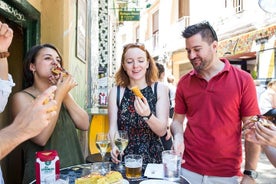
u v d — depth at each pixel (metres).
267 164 5.02
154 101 2.23
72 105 2.29
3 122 2.46
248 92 1.92
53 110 0.82
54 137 2.06
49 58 2.08
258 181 4.20
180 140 2.02
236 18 10.77
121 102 2.26
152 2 21.14
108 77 7.11
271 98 4.68
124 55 2.27
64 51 3.00
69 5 3.18
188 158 2.08
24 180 1.93
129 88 2.29
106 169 1.69
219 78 1.98
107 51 7.11
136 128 2.17
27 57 2.11
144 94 2.24
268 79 8.57
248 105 1.92
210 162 1.99
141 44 2.31
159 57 18.27
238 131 1.99
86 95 4.91
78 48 3.85
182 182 1.55
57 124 2.10
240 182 1.99
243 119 1.97
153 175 1.64
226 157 1.97
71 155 2.14
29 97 2.00
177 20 16.30
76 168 1.79
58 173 1.54
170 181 1.52
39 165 1.47
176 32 15.94
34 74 2.11
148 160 2.10
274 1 5.95
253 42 9.54
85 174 1.62
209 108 1.99
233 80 1.95
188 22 14.92
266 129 1.42
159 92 2.26
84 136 4.54
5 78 1.41
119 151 1.90
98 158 2.90
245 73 1.99
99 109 4.29
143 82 2.29
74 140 2.22
